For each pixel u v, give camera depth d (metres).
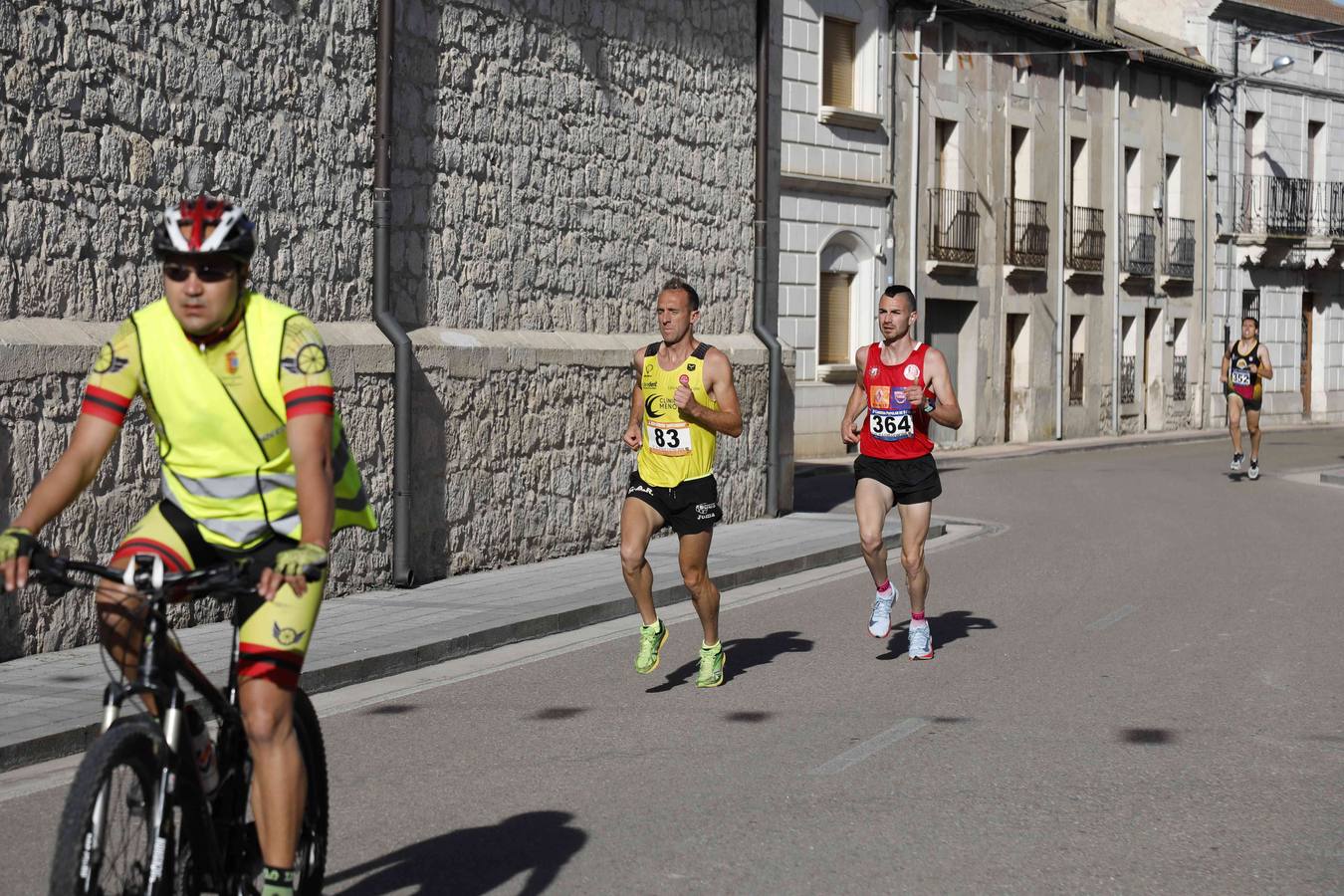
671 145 15.93
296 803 4.10
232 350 4.03
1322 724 7.63
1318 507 19.53
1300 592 12.22
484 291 13.19
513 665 9.43
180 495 4.17
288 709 4.10
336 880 5.16
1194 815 5.97
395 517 11.83
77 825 3.50
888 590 9.61
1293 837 5.67
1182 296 40.66
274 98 10.95
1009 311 34.03
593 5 14.57
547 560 13.80
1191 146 40.69
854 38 29.44
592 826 5.82
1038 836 5.68
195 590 3.89
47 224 9.14
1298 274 44.66
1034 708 8.05
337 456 4.27
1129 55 35.25
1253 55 42.62
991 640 10.19
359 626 10.00
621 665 9.42
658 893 5.02
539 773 6.70
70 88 9.29
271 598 3.77
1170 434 38.38
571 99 14.30
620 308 15.14
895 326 9.23
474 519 12.82
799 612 11.57
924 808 6.08
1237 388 24.14
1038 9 35.62
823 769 6.75
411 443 11.96
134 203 9.80
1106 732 7.46
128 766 3.70
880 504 9.38
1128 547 15.47
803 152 27.97
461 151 12.87
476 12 12.99
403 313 12.28
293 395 4.02
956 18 31.88
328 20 11.44
